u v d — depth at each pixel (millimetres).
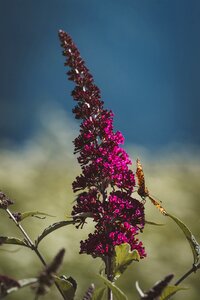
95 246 3342
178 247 10445
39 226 10484
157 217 11094
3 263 9547
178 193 11555
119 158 3398
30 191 11188
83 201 3389
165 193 11477
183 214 11227
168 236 10875
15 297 8719
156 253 10258
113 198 3377
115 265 3328
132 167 13445
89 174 3387
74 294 3246
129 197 3408
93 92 3443
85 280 9711
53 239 10133
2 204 3441
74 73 3443
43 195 11141
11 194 10992
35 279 2518
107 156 3387
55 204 11000
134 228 3387
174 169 13273
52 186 11562
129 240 3375
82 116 3428
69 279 3303
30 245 3336
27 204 10867
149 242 10484
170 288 3043
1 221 10344
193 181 12070
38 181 11664
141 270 9992
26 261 9680
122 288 9820
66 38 3453
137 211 3389
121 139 3418
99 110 3434
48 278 2465
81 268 9828
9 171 11953
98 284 9703
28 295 8797
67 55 3451
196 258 3389
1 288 2604
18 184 11188
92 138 3400
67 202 11133
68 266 9789
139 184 3658
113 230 3385
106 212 3365
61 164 13352
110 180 3395
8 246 9750
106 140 3408
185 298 9766
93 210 3375
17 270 9547
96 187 3414
